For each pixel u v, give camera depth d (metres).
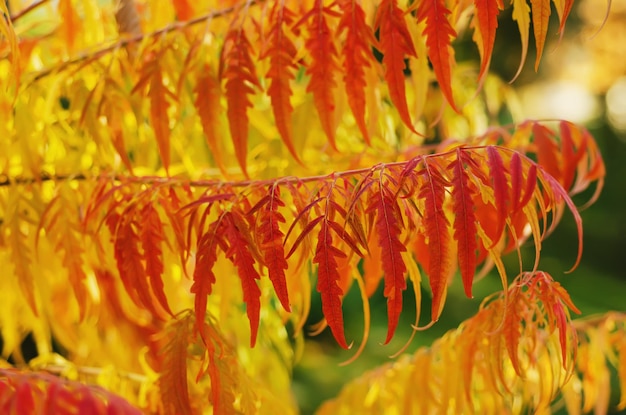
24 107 0.92
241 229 0.75
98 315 1.03
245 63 0.84
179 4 0.99
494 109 1.27
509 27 4.08
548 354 0.93
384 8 0.79
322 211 0.76
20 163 0.98
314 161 1.05
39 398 0.68
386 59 0.79
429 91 1.21
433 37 0.77
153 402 0.94
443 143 1.02
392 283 0.70
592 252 4.76
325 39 0.81
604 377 0.97
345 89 0.82
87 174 0.92
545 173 0.75
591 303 4.26
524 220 0.90
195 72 0.90
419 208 0.75
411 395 0.93
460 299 3.59
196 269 0.74
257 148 1.04
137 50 0.93
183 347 0.81
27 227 0.97
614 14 5.11
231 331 1.10
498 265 0.74
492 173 0.71
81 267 0.90
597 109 5.84
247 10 0.86
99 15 1.06
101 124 0.96
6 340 1.05
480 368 0.89
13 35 0.81
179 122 1.07
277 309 1.12
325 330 3.39
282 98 0.83
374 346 3.34
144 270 0.82
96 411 0.64
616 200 5.11
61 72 0.95
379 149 1.10
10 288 0.99
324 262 0.71
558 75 5.45
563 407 2.81
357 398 1.00
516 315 0.80
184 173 1.02
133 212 0.82
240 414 0.84
